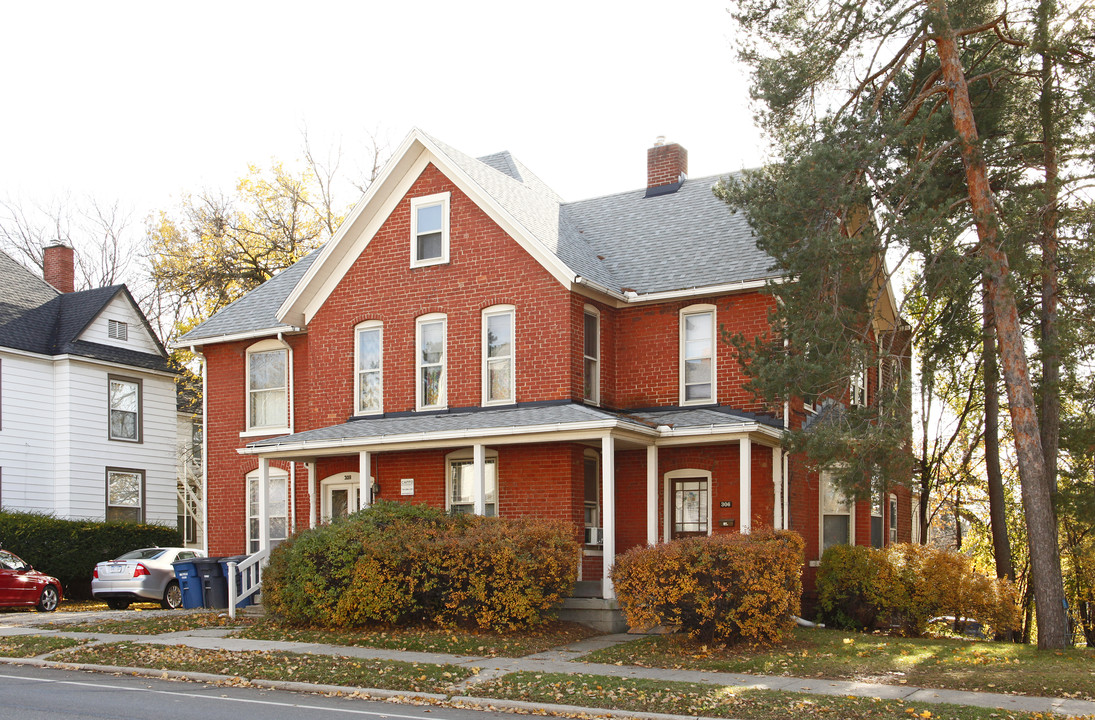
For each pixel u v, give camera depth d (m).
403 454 22.16
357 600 17.28
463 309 21.97
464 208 22.20
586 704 11.78
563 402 20.56
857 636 17.33
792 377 17.12
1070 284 19.88
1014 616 19.08
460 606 17.17
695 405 21.23
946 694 12.16
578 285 20.70
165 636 17.34
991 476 23.47
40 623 19.39
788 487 20.42
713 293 20.78
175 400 33.69
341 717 10.87
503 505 20.78
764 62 18.78
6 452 27.95
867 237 16.80
